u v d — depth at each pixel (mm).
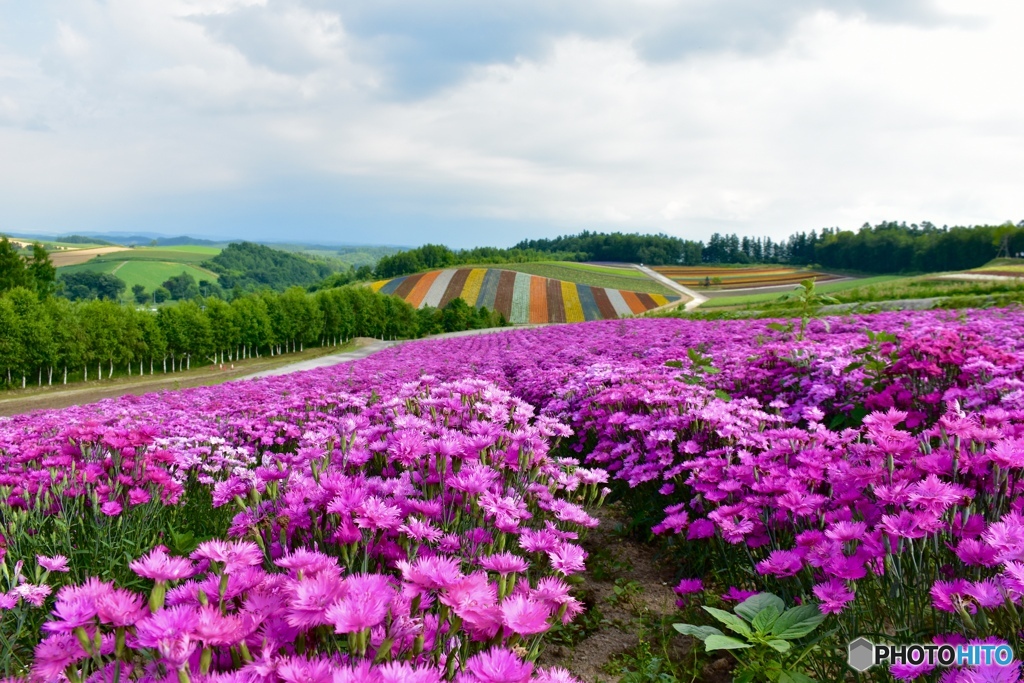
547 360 12086
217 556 1863
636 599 3793
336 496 2463
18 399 31734
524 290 106250
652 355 10711
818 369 6270
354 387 10102
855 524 2604
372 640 1669
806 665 2680
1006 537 2199
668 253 181375
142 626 1516
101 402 12164
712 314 40094
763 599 2734
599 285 112312
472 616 1755
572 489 3791
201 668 1496
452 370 11414
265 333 59344
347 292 75438
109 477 4320
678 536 4223
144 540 4023
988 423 3383
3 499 4047
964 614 2045
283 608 1695
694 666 3047
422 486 3027
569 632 3449
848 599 2406
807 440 3877
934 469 2801
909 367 5074
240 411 7934
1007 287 40938
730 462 4102
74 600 1649
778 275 136500
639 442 5234
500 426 3791
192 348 49156
